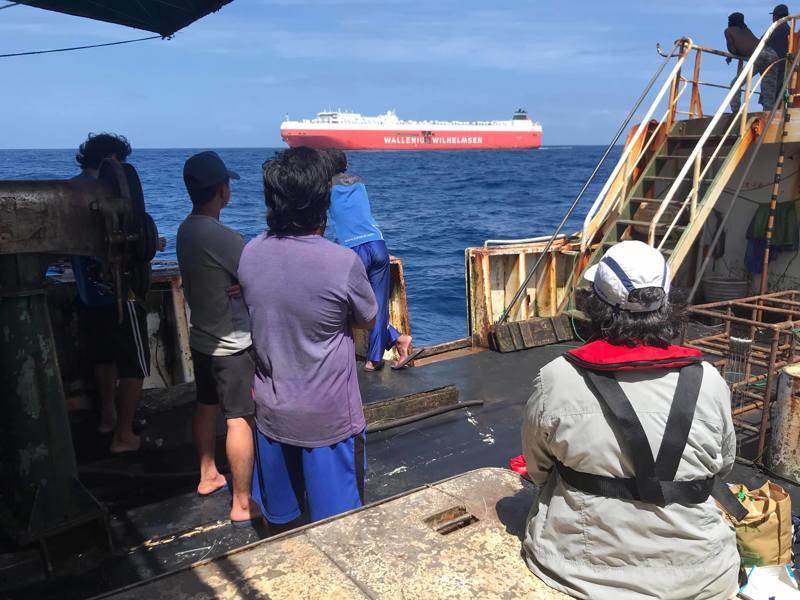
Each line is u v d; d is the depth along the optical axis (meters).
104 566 3.11
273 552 2.17
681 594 1.80
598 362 1.82
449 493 2.57
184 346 5.54
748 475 4.13
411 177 58.62
